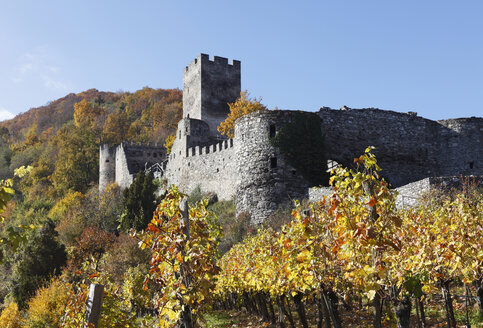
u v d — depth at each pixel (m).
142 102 129.38
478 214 10.64
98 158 90.31
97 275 11.84
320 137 35.56
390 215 7.56
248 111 60.03
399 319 8.00
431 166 38.16
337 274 9.71
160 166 63.06
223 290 19.84
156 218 8.50
